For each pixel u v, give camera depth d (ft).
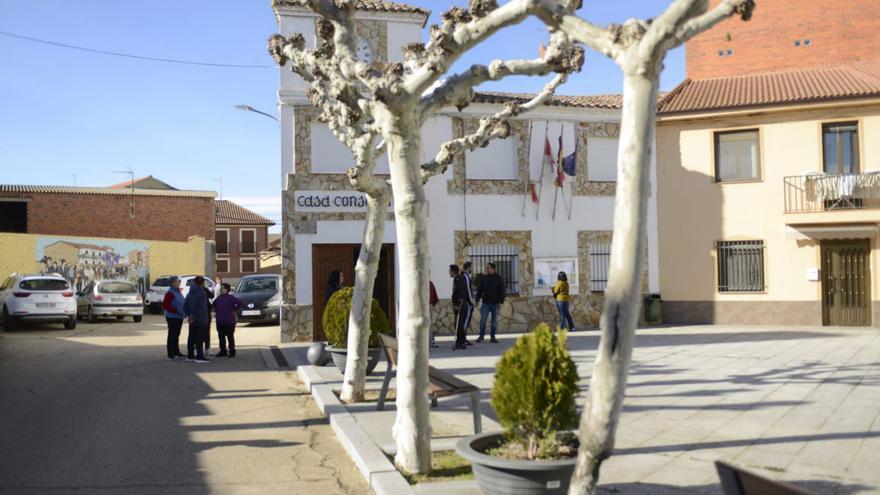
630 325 13.56
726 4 13.32
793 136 73.82
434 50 20.07
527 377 17.37
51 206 138.31
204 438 26.58
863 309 71.41
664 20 13.35
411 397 21.11
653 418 28.32
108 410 31.76
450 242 68.64
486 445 18.86
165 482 21.04
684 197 77.30
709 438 24.88
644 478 20.29
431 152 68.03
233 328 51.80
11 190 135.64
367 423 27.40
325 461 23.44
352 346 32.40
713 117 75.87
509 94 75.61
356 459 22.89
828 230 70.90
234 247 208.23
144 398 34.81
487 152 70.59
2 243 108.47
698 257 76.69
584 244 72.95
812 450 23.02
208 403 33.60
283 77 63.98
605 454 13.58
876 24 92.58
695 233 76.84
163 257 127.95
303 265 63.82
